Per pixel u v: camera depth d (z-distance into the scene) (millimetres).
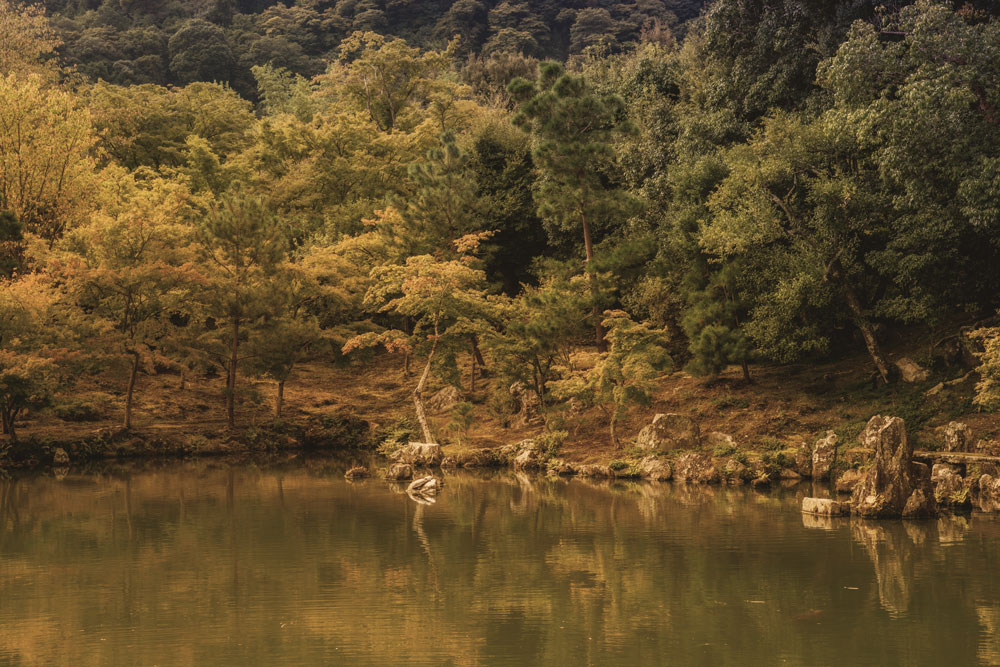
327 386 53719
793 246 35406
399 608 15422
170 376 52938
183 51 124312
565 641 13469
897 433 24656
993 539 21031
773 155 35156
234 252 44562
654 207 44312
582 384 35906
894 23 36938
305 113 84000
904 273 32719
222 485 32375
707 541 21156
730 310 37188
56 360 39750
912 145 30281
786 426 34094
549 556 19656
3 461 38250
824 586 16625
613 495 29359
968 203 29938
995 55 30078
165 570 18375
